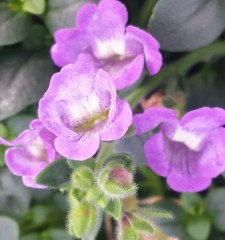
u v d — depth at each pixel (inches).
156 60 4.6
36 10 5.3
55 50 4.9
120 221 4.2
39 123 4.2
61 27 5.3
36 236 5.9
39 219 6.0
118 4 4.6
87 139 4.1
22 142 4.5
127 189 3.9
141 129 4.5
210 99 6.0
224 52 5.7
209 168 4.6
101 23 4.7
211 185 6.1
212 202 5.7
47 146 4.3
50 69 5.5
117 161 4.1
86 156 4.0
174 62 5.6
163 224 5.7
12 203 5.9
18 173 4.5
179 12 4.8
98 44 4.9
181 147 4.7
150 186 6.2
